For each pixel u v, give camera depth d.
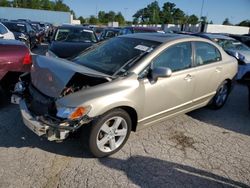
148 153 3.50
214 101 5.14
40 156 3.23
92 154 3.24
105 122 3.12
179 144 3.82
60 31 8.75
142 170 3.13
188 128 4.41
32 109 3.22
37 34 14.96
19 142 3.49
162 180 3.00
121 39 4.20
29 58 4.87
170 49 3.78
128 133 3.46
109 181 2.90
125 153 3.45
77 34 8.73
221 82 4.97
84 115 2.86
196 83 4.21
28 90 3.54
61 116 2.86
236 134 4.35
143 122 3.58
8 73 4.61
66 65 3.27
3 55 4.55
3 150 3.29
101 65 3.65
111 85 3.12
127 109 3.35
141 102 3.37
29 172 2.93
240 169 3.35
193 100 4.33
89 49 4.41
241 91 7.15
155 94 3.53
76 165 3.12
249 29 36.53
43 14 45.09
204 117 4.96
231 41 8.98
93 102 2.90
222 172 3.25
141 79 3.37
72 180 2.86
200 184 3.00
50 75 3.14
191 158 3.49
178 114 4.17
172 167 3.25
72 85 3.23
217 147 3.85
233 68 5.19
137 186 2.86
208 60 4.57
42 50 13.65
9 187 2.68
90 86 3.17
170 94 3.76
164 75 3.29
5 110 4.48
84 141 3.11
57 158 3.22
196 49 4.26
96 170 3.06
